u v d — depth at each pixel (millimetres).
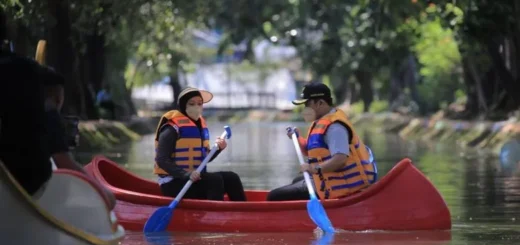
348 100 166000
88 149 66188
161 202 24297
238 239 22969
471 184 39062
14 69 15125
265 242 22469
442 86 116438
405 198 24219
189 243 22422
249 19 133375
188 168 24969
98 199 16391
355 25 109000
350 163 24406
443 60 103000
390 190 24250
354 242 22422
